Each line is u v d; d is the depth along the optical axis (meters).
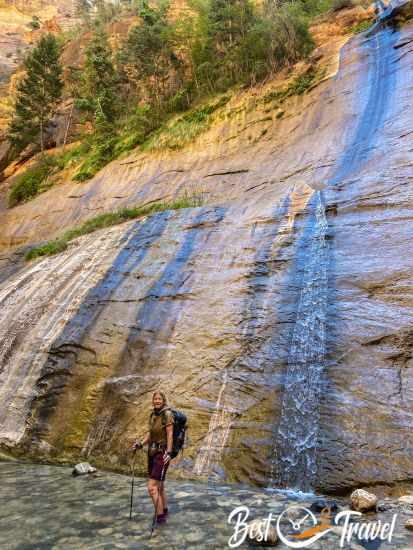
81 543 4.80
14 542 4.88
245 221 11.66
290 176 14.70
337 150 14.24
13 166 41.41
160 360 9.50
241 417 7.80
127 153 26.17
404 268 8.17
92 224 17.91
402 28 18.62
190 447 7.77
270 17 25.53
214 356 8.94
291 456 7.00
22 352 11.78
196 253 11.67
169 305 10.62
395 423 6.50
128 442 8.40
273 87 21.64
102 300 11.98
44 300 13.38
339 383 7.30
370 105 15.69
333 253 9.30
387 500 5.79
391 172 10.30
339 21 24.80
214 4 29.30
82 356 10.62
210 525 5.18
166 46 32.41
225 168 18.86
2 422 10.23
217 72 26.98
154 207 17.22
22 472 7.79
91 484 6.96
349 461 6.44
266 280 9.74
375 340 7.50
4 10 83.75
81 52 51.97
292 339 8.38
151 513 5.59
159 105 28.11
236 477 7.15
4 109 50.12
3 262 19.12
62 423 9.52
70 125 41.06
